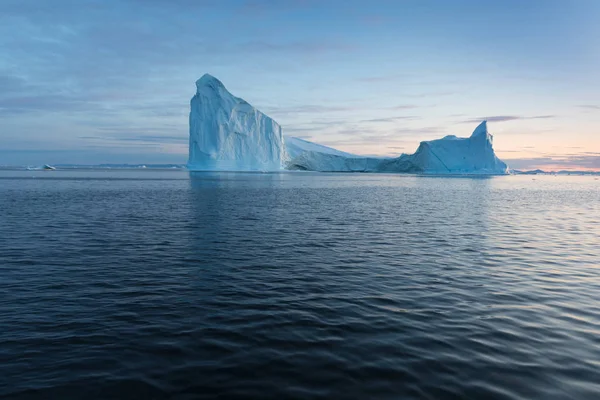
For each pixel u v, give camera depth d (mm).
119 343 6559
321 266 11859
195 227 19203
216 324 7391
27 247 14266
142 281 10156
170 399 5062
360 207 30016
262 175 109750
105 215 23500
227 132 109438
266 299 8820
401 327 7281
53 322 7402
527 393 5211
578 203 36656
